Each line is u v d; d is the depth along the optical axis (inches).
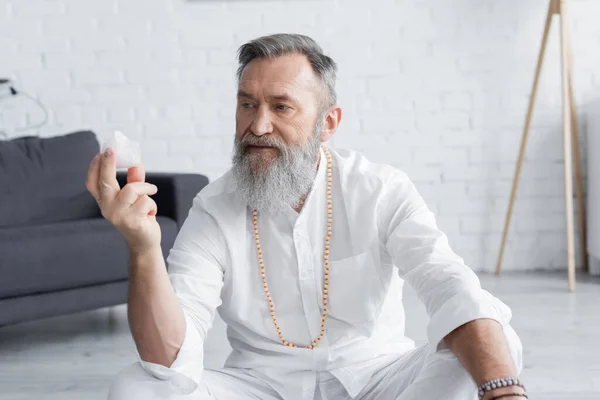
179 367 61.1
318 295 72.0
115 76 192.9
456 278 62.4
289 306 72.1
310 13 190.2
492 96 188.7
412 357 69.1
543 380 112.2
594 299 160.4
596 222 179.6
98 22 192.1
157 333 60.3
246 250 72.0
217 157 193.3
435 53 188.9
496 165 189.8
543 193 189.9
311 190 72.0
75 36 192.4
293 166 68.0
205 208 72.1
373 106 190.5
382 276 72.7
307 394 70.9
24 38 192.4
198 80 192.5
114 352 133.7
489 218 190.7
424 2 188.4
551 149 188.5
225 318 74.4
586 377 113.0
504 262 191.6
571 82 180.1
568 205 169.8
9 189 155.3
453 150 190.2
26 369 124.7
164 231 149.4
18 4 191.9
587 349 126.6
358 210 71.9
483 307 58.6
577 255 190.5
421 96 189.9
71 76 192.9
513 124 188.9
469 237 191.2
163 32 192.1
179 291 67.5
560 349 127.0
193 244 71.3
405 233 69.1
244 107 68.9
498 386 54.9
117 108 193.3
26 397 110.7
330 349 71.2
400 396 60.9
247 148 68.8
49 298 136.6
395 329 75.3
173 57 192.4
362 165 73.5
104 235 142.9
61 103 193.2
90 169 56.8
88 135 169.9
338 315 72.3
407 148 190.9
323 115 70.5
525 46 187.2
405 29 189.2
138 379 61.9
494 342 56.9
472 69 188.5
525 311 152.0
